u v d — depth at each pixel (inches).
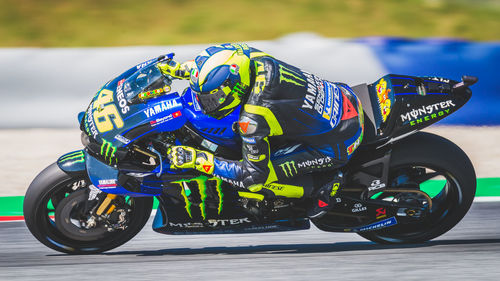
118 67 974.4
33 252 611.2
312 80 526.0
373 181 558.9
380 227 584.1
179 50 979.3
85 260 575.2
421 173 583.5
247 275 525.0
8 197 781.3
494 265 549.3
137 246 634.2
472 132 951.6
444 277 517.0
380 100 565.0
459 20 1293.1
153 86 517.3
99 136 510.3
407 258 570.6
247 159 501.0
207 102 491.2
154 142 526.9
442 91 552.4
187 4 1339.8
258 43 978.7
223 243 645.9
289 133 503.5
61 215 557.9
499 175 826.8
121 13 1320.1
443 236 647.1
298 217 572.4
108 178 522.0
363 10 1320.1
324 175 550.0
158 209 578.9
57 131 963.3
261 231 570.6
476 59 983.0
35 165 870.4
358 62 981.2
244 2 1341.0
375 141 549.0
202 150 533.6
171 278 518.3
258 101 483.5
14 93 959.6
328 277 517.3
